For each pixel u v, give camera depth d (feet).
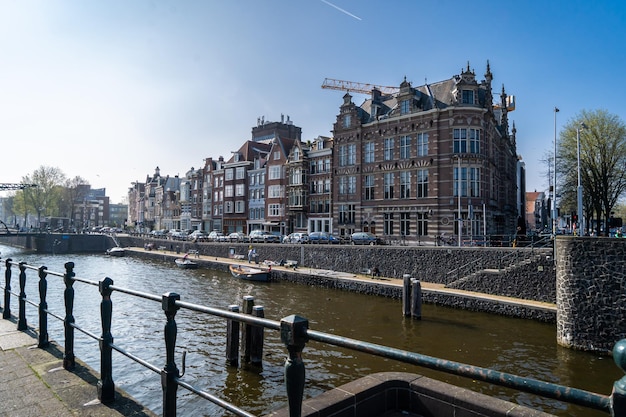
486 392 44.75
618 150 136.67
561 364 52.39
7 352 22.07
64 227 308.19
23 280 26.94
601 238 55.42
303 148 191.72
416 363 7.70
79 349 55.88
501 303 77.25
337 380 47.32
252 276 122.72
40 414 14.83
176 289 111.04
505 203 163.12
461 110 132.16
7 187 226.58
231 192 243.81
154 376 47.67
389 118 147.54
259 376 48.14
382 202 148.97
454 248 99.71
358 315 79.61
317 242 149.48
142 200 390.63
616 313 53.83
